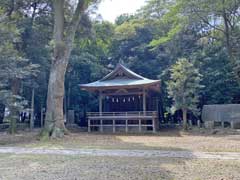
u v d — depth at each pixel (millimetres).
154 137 20672
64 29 20172
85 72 34906
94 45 35469
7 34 17469
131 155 11008
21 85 25609
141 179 6695
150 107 32312
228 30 23609
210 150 12125
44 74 27125
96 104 34406
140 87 27578
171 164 8703
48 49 26234
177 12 22672
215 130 24828
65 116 33406
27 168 8297
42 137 18016
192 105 26344
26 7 24812
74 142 16422
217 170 7629
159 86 28875
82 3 19656
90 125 28688
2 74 16953
